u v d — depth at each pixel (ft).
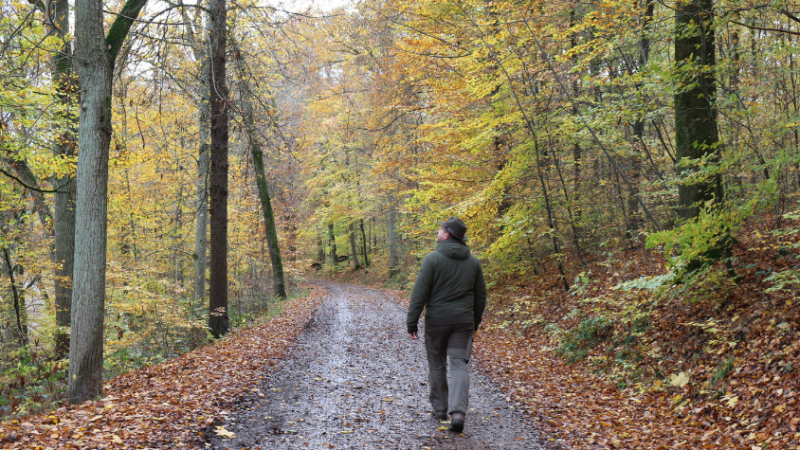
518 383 20.72
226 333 35.40
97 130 17.70
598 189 39.68
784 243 21.31
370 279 104.17
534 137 32.83
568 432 14.35
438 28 34.53
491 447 12.94
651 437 13.91
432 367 14.93
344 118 63.87
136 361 29.89
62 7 29.40
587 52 27.68
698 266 21.99
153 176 49.01
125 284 39.04
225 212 35.70
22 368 25.59
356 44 50.98
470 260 14.76
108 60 18.48
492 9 30.19
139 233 58.08
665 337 21.11
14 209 34.30
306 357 25.26
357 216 92.17
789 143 28.40
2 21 25.63
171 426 13.32
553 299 35.88
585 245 42.50
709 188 22.34
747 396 14.46
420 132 43.88
